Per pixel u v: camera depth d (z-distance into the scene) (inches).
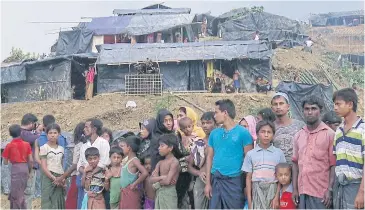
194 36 1673.2
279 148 302.7
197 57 1381.6
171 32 1617.9
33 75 1422.2
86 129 377.1
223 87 1375.5
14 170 411.5
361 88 1585.9
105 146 366.3
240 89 1390.3
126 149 342.0
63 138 402.3
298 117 1181.1
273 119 325.1
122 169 338.3
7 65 1441.9
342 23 2196.1
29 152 418.0
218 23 1894.7
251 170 296.7
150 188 332.2
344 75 1689.2
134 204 332.2
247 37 1798.7
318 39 2020.2
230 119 308.3
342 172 263.7
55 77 1401.3
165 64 1397.6
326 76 1622.8
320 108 281.3
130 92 1366.9
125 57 1389.0
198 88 1392.7
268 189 290.8
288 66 1608.0
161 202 314.3
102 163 358.9
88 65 1417.3
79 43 1605.6
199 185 319.9
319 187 275.7
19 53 1659.7
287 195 288.2
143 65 1369.3
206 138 333.4
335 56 1857.8
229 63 1396.4
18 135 418.6
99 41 1604.3
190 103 1310.3
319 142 277.6
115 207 344.8
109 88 1392.7
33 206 508.7
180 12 1695.4
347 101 264.5
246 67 1392.7
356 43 1991.9
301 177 279.6
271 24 1829.5
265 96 1323.8
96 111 1296.8
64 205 394.9
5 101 1438.2
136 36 1605.6
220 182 303.0
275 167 291.9
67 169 415.8
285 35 1834.4
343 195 264.4
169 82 1396.4
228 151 303.9
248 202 296.0
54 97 1397.6
